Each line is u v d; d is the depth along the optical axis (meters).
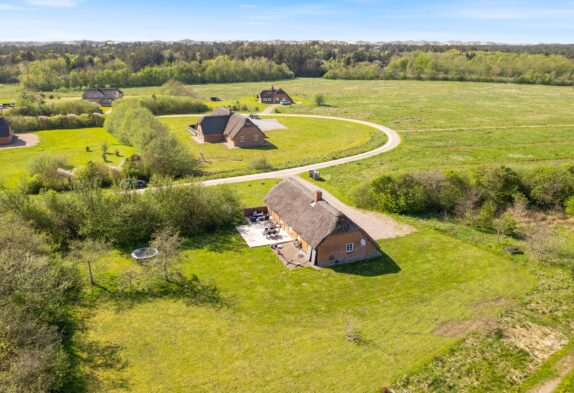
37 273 32.56
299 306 37.56
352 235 44.66
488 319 35.97
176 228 49.53
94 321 35.09
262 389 28.48
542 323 35.59
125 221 47.53
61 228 46.84
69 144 94.88
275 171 76.19
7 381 25.72
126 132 91.62
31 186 64.69
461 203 56.94
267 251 47.12
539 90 176.25
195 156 87.00
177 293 39.25
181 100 134.25
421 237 50.78
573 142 94.31
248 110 138.12
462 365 30.94
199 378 29.36
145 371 29.92
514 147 90.81
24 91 140.38
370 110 135.12
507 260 45.62
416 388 28.88
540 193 59.66
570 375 30.16
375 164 79.88
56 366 28.27
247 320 35.62
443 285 40.94
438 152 87.69
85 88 182.12
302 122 119.25
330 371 30.09
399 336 33.75
